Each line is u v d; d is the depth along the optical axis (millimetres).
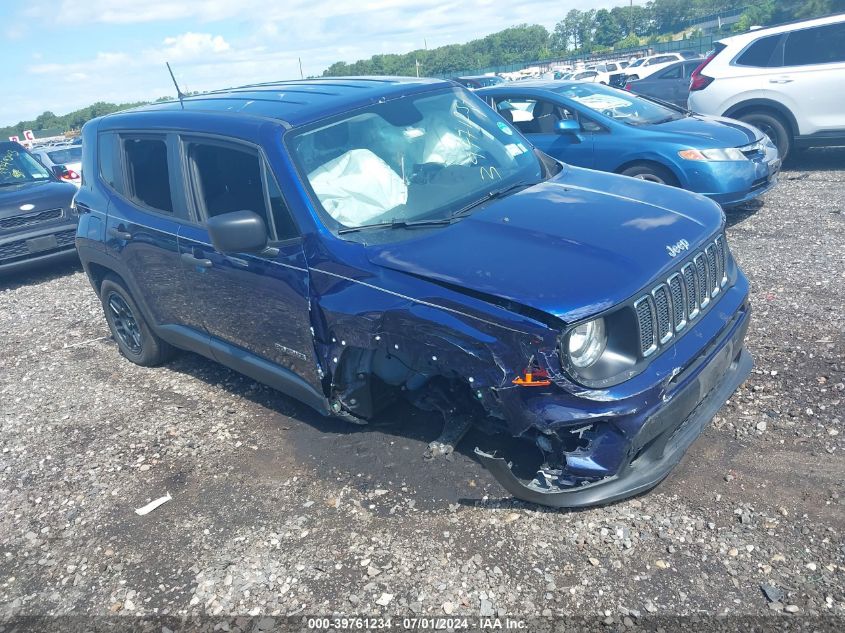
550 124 8086
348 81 4723
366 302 3385
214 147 4191
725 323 3463
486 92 8602
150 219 4738
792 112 9461
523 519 3332
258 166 3912
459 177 4000
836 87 9086
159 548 3525
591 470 3004
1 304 8203
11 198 8836
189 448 4406
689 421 3381
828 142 9383
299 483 3863
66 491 4145
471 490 3566
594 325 2898
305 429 4414
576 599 2859
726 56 9914
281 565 3271
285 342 3980
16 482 4312
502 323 2928
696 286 3334
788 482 3352
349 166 3873
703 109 10172
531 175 4270
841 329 4719
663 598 2812
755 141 7457
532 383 2895
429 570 3109
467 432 3836
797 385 4125
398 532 3367
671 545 3064
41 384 5711
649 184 4043
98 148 5336
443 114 4445
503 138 4582
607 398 2867
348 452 4062
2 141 10000
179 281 4637
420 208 3729
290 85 4777
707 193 7117
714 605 2750
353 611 2949
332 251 3551
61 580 3414
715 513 3217
